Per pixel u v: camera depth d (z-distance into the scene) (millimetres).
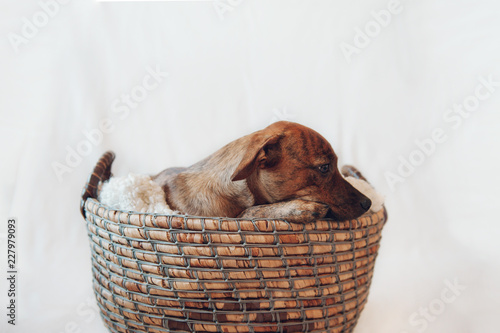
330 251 801
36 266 1201
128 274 810
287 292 788
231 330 790
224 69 1319
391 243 1288
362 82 1328
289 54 1321
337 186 859
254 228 760
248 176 826
